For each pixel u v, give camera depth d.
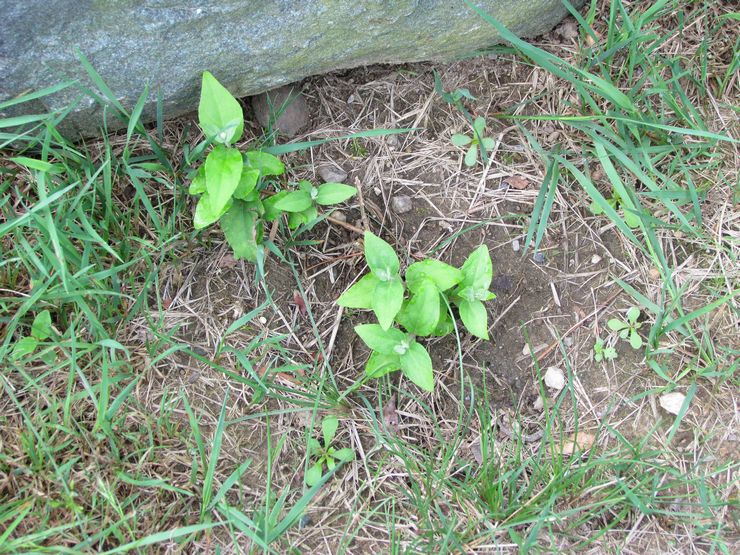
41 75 0.61
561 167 0.69
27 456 0.60
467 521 0.62
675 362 0.66
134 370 0.64
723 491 0.63
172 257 0.67
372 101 0.72
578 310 0.67
